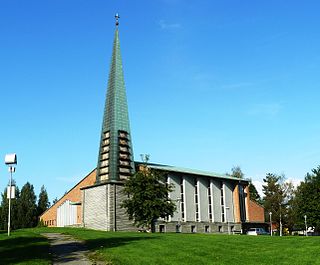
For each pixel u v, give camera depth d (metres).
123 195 62.59
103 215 61.53
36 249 22.61
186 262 18.22
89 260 19.52
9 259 18.38
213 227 78.50
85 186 67.19
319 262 18.22
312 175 84.94
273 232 98.12
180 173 74.50
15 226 90.88
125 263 17.92
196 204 76.88
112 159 64.12
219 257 19.84
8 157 32.19
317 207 79.81
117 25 72.75
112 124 66.31
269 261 18.78
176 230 70.56
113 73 69.75
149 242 26.53
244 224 86.00
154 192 49.31
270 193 100.81
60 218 77.50
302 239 29.42
